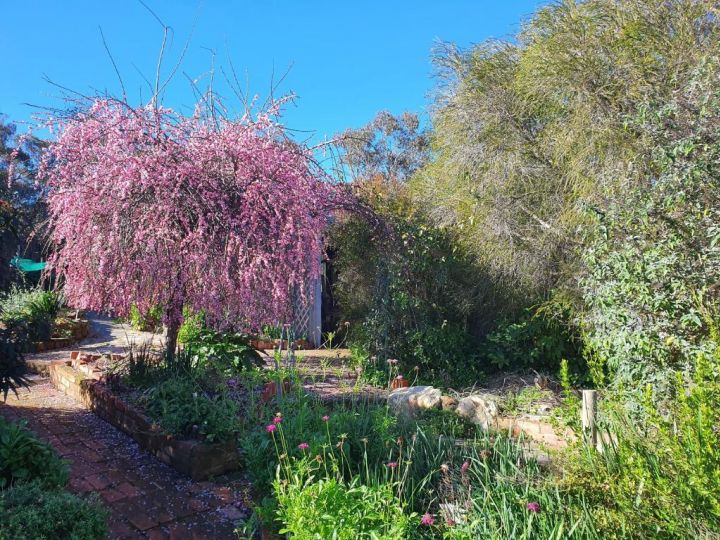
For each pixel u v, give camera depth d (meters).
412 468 3.64
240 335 6.59
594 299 5.18
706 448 2.37
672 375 4.16
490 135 9.02
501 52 9.46
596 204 5.76
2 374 4.75
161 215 5.27
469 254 8.82
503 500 2.83
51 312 10.32
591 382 7.20
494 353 8.03
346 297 10.47
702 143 4.56
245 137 5.90
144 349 6.31
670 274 4.38
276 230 5.56
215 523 3.47
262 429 4.32
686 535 2.40
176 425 4.46
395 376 7.54
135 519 3.49
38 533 2.52
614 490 2.73
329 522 2.80
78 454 4.62
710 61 5.46
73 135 5.62
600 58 7.38
